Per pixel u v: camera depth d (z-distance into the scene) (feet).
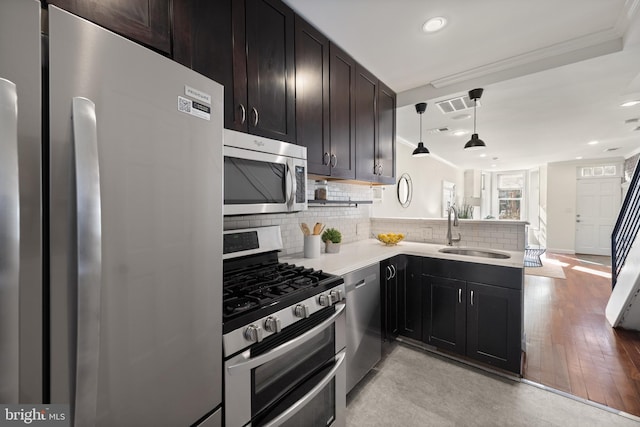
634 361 7.22
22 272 1.60
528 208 28.50
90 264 1.78
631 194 10.59
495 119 11.62
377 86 8.36
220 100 2.96
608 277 15.72
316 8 5.52
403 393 6.08
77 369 1.76
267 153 4.74
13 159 1.48
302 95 5.75
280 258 6.71
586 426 5.15
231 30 4.35
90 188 1.79
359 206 10.21
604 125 12.59
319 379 4.41
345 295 5.50
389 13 5.64
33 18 1.62
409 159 16.12
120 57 2.07
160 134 2.36
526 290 13.39
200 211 2.74
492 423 5.24
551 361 7.25
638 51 6.45
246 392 3.34
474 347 7.04
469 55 7.20
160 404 2.44
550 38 6.47
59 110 1.75
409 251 8.04
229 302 3.67
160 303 2.40
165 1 3.45
